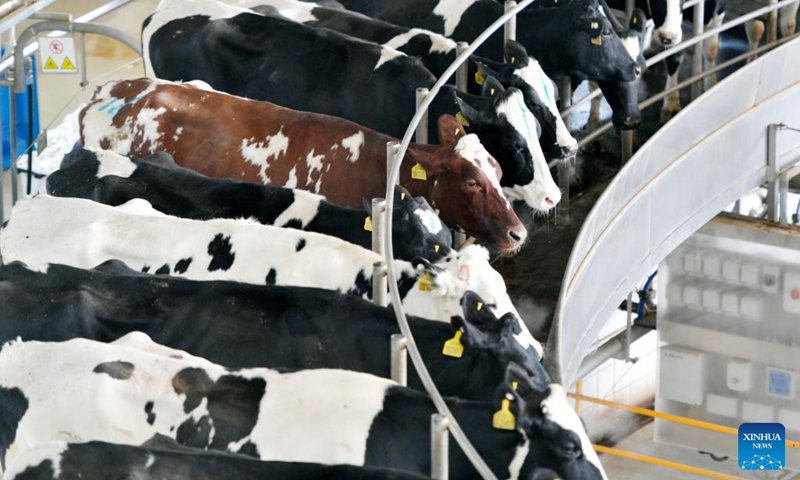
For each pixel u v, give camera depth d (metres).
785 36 22.22
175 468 8.16
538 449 8.94
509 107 13.64
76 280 10.71
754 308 23.16
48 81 21.17
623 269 15.95
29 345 9.57
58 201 12.19
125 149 14.75
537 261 14.59
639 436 26.06
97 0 24.62
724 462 24.56
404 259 11.77
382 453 9.02
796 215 25.42
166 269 11.61
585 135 18.75
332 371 9.33
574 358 14.08
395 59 14.91
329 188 13.70
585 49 16.03
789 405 23.23
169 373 9.33
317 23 17.12
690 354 23.94
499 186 13.03
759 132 19.34
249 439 9.12
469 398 9.92
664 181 16.77
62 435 9.26
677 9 18.30
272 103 15.54
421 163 12.95
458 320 9.79
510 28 15.34
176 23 16.64
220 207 12.70
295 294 10.44
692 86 20.41
